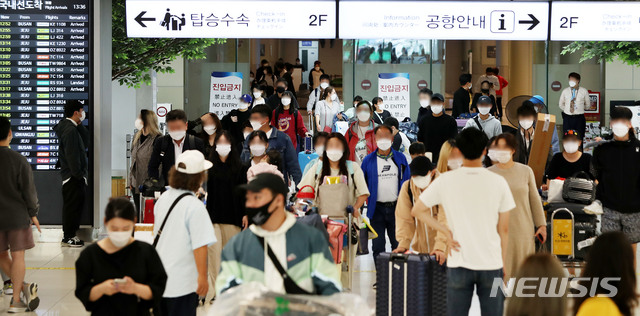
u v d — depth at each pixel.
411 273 6.86
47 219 12.48
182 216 5.99
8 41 12.39
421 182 7.90
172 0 12.59
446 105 24.84
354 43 24.62
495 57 25.12
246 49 24.45
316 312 4.34
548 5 13.02
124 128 22.19
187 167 6.04
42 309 8.68
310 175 8.91
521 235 8.27
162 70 20.20
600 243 4.73
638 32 13.11
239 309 4.35
